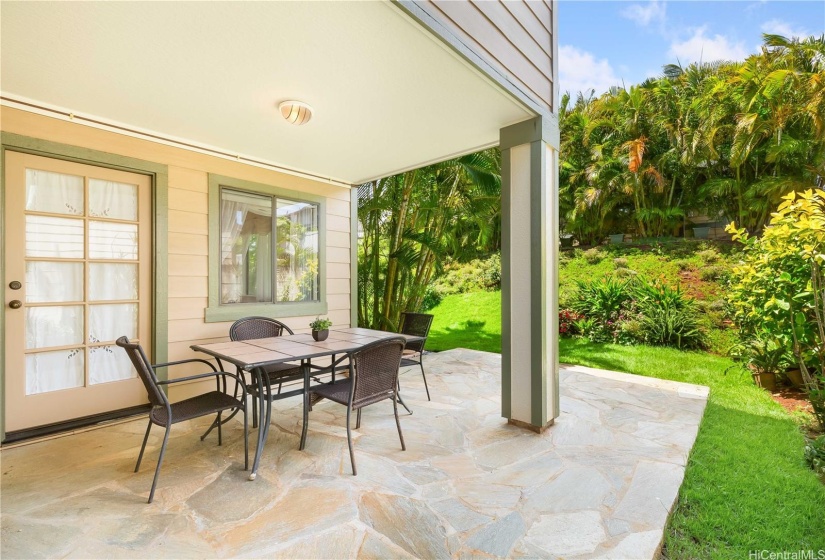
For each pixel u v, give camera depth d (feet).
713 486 6.91
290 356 7.61
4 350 8.43
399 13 5.70
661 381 13.84
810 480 7.01
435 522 5.61
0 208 8.34
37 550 4.91
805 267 9.54
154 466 7.29
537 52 9.23
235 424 9.56
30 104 8.65
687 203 28.40
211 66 7.17
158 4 5.42
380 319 19.89
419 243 19.10
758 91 22.62
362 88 8.00
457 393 12.39
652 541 5.19
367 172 14.55
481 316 27.84
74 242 9.50
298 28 6.04
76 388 9.50
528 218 9.33
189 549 4.97
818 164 21.48
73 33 6.11
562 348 20.04
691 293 21.97
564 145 32.50
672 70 30.01
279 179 13.60
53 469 7.13
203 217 11.62
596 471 7.18
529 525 5.55
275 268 13.61
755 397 12.15
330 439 8.61
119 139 10.01
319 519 5.63
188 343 11.28
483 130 10.27
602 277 25.53
